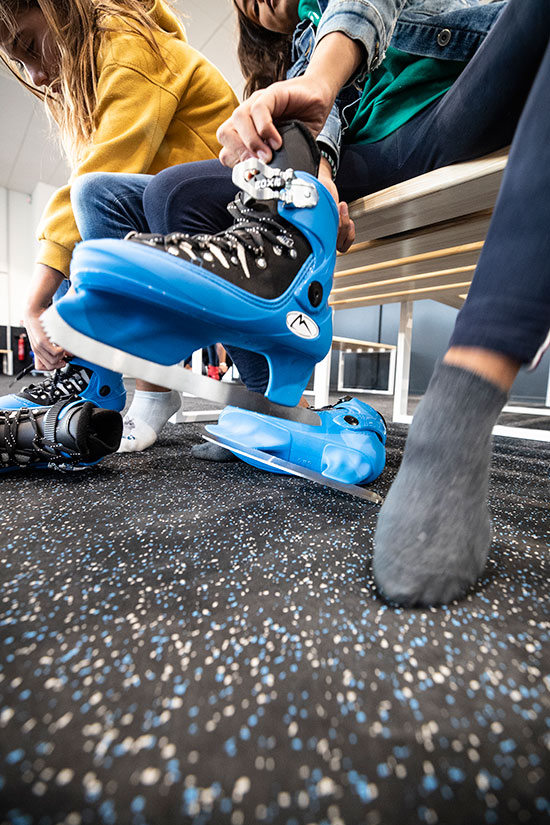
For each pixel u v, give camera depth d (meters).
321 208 0.42
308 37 0.68
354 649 0.23
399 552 0.28
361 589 0.30
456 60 0.57
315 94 0.40
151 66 0.66
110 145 0.63
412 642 0.24
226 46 3.35
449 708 0.19
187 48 0.75
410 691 0.20
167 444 0.95
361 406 0.72
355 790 0.16
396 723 0.19
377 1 0.44
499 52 0.45
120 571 0.32
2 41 0.68
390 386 4.87
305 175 0.40
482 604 0.28
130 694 0.20
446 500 0.28
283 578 0.32
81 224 0.65
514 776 0.16
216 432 0.67
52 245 0.61
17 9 0.64
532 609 0.28
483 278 0.27
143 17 0.67
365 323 5.49
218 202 0.60
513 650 0.24
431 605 0.28
